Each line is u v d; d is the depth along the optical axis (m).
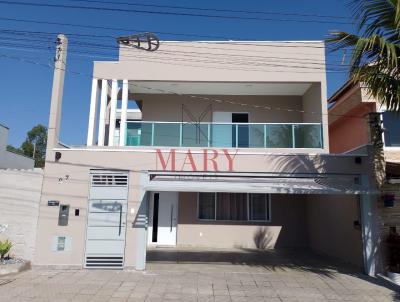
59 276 10.34
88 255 11.41
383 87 9.12
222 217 16.59
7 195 11.51
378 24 8.92
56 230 11.48
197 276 10.66
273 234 16.53
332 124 17.89
